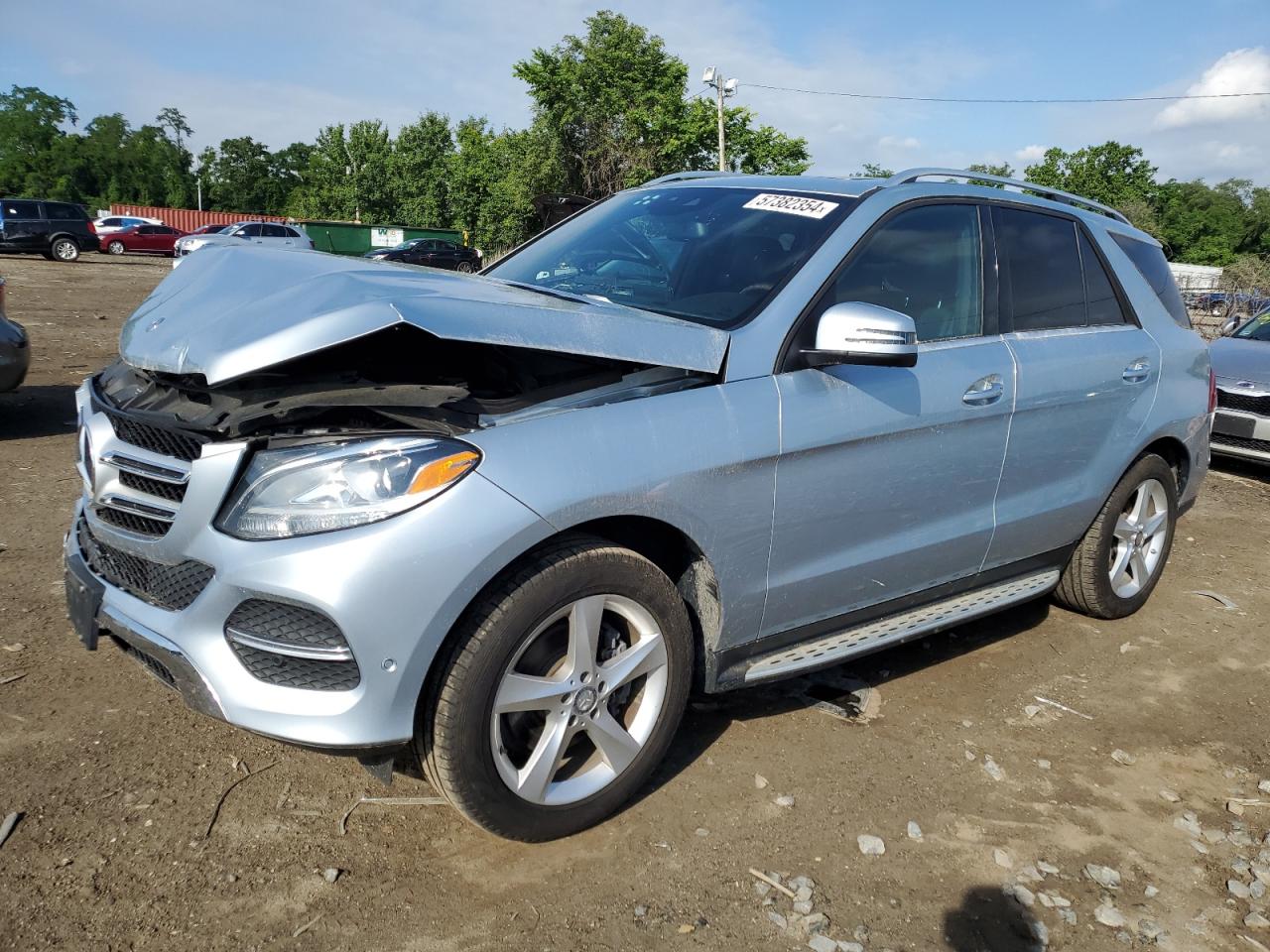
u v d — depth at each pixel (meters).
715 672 2.88
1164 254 4.55
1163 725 3.50
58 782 2.72
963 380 3.27
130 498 2.43
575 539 2.45
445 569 2.17
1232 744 3.39
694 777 2.93
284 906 2.30
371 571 2.11
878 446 3.03
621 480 2.42
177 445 2.33
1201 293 18.70
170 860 2.43
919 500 3.23
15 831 2.50
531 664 2.46
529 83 42.78
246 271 2.75
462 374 2.53
